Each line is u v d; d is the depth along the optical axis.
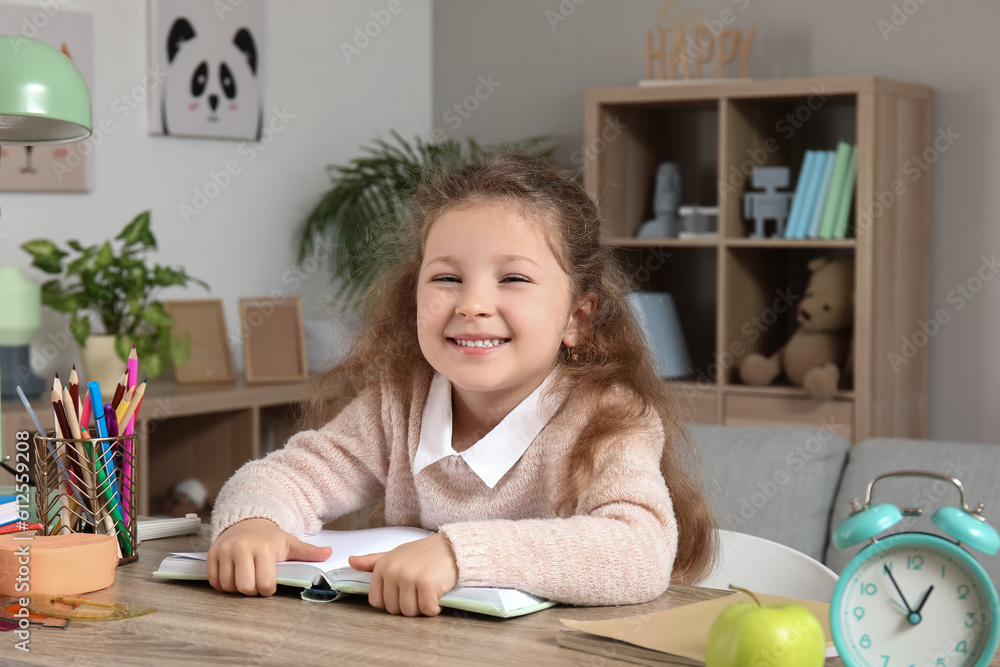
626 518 0.89
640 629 0.76
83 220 2.79
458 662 0.72
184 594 0.90
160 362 2.56
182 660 0.72
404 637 0.77
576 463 0.96
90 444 1.00
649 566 0.86
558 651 0.74
